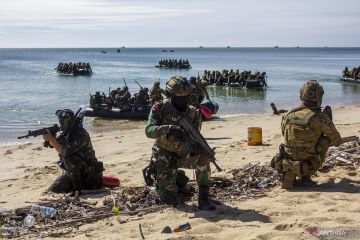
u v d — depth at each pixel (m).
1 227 6.10
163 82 52.97
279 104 32.75
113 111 25.50
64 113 8.06
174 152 6.68
